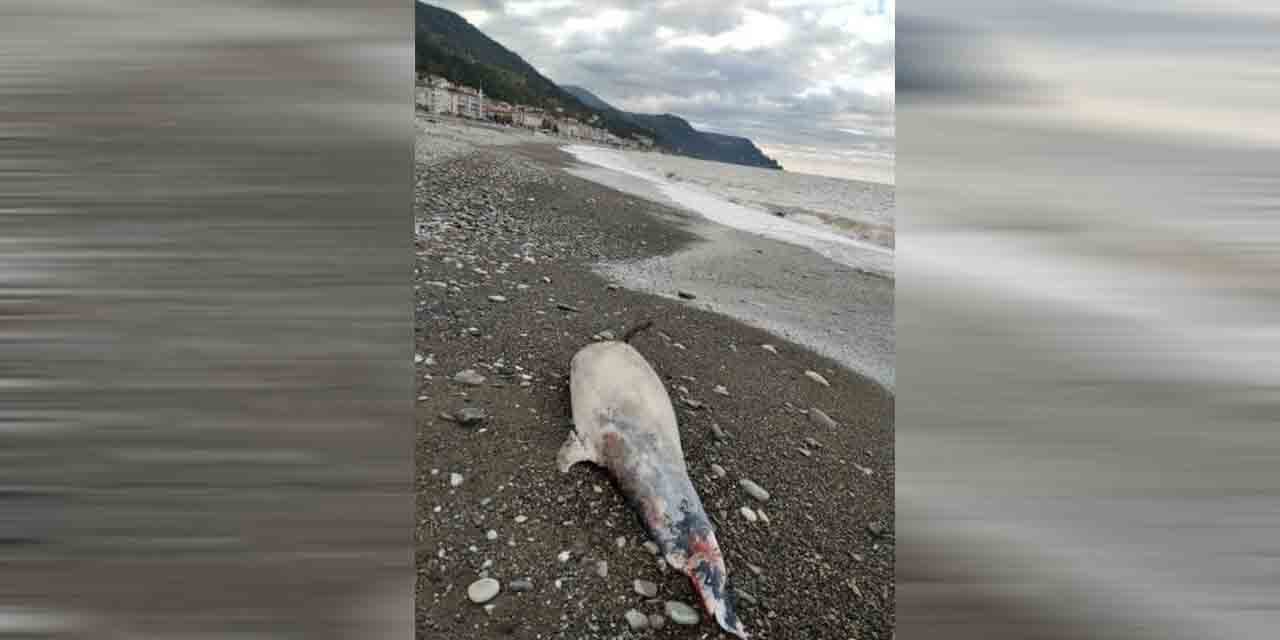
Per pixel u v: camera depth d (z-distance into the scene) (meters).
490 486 0.98
